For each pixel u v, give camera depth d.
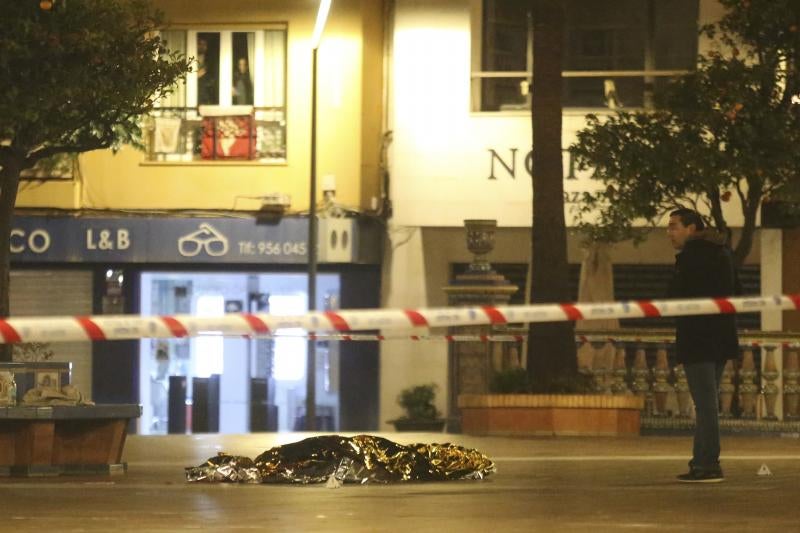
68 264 85.94
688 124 62.00
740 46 71.12
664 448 46.56
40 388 33.97
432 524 24.14
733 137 61.38
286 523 24.33
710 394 31.75
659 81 85.25
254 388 87.12
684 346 31.62
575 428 56.25
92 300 85.81
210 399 86.81
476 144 84.12
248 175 85.88
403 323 25.45
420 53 84.38
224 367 87.25
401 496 28.91
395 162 84.56
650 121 62.53
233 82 86.25
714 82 61.97
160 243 85.12
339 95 85.88
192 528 23.67
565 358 59.12
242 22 86.06
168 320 23.56
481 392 64.81
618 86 85.50
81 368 86.06
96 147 52.44
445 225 84.31
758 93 62.28
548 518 25.02
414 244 85.50
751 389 61.38
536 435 56.12
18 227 84.88
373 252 85.38
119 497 28.86
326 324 24.73
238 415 87.19
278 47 86.19
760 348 68.62
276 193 85.12
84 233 85.06
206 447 45.53
